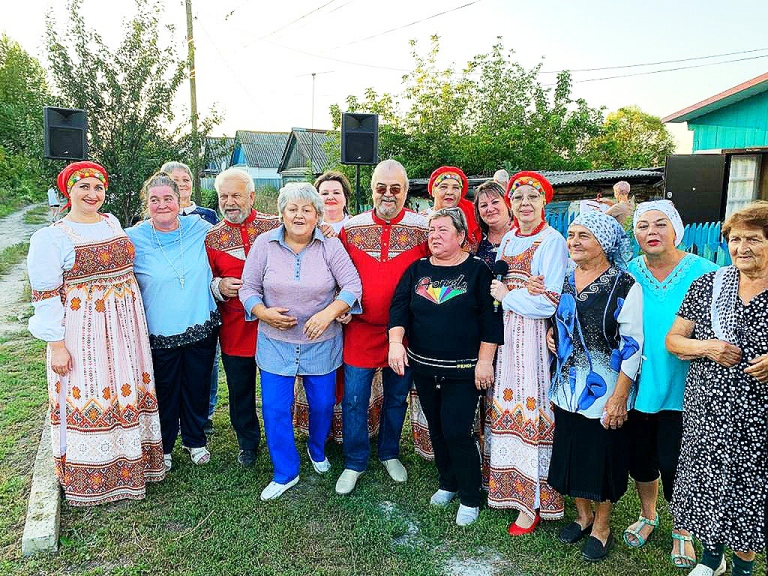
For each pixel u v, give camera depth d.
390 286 3.44
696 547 2.98
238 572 2.85
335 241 3.47
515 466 3.18
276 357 3.43
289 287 3.33
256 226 3.80
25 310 9.02
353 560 2.95
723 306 2.45
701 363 2.52
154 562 2.93
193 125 11.51
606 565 2.88
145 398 3.51
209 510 3.38
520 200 3.07
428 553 3.02
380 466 3.92
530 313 2.95
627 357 2.67
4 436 4.39
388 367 3.66
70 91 10.35
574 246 2.77
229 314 3.78
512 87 21.11
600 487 2.78
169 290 3.54
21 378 5.74
